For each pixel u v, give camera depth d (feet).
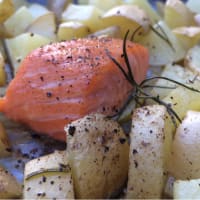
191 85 0.66
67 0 0.82
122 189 0.60
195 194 0.55
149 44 0.75
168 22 0.80
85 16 0.76
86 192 0.57
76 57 0.61
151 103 0.65
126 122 0.65
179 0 0.82
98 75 0.60
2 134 0.62
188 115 0.60
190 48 0.76
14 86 0.63
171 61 0.74
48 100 0.61
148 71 0.74
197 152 0.58
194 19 0.80
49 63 0.61
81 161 0.56
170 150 0.58
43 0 0.93
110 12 0.74
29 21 0.77
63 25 0.73
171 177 0.59
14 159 0.63
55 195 0.55
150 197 0.57
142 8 0.81
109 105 0.62
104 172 0.57
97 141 0.57
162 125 0.56
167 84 0.67
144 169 0.56
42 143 0.65
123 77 0.63
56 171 0.55
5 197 0.57
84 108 0.60
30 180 0.55
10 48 0.72
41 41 0.72
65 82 0.60
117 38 0.72
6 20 0.76
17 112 0.64
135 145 0.56
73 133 0.56
